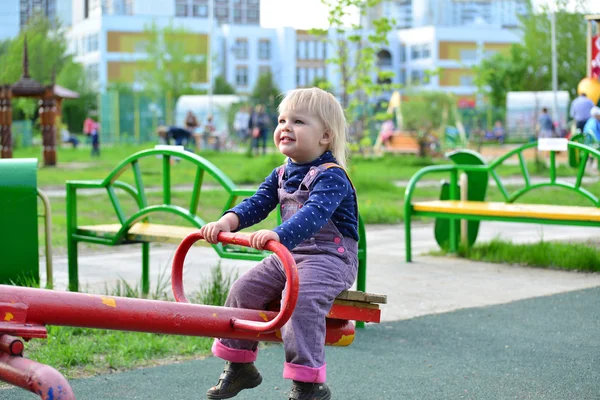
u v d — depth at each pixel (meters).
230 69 84.19
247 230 10.16
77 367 4.49
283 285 3.37
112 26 75.50
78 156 29.58
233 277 7.15
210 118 39.69
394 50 88.44
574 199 14.24
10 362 2.26
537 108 38.88
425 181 19.89
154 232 5.96
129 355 4.71
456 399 4.06
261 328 2.93
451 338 5.27
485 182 8.86
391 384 4.30
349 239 3.38
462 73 85.94
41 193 6.11
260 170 19.12
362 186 16.34
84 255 8.66
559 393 4.16
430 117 31.00
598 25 16.72
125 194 15.24
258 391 4.16
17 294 2.47
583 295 6.61
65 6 83.69
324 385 3.24
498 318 5.82
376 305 3.37
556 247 8.48
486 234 10.74
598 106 17.22
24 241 5.89
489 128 42.69
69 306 2.57
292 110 3.36
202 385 4.24
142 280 6.46
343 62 16.28
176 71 60.25
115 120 44.00
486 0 110.19
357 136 23.78
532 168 22.25
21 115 42.66
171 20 61.50
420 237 10.38
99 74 75.50
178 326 2.89
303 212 3.11
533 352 4.94
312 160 3.40
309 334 3.16
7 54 41.34
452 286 7.02
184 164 24.28
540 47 41.75
